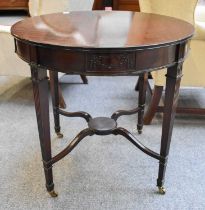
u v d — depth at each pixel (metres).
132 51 0.85
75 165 1.39
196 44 1.55
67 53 0.87
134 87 2.29
